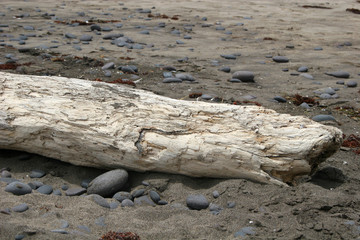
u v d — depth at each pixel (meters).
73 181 4.53
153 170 4.49
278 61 10.39
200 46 11.68
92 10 16.98
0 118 4.61
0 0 18.19
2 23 13.33
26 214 3.54
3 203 3.66
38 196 3.94
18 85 5.01
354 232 3.56
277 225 3.65
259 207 3.97
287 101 7.59
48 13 15.69
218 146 4.30
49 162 4.80
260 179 4.29
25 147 4.76
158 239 3.40
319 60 10.72
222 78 8.87
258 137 4.33
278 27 14.76
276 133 4.33
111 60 9.55
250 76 8.70
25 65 8.75
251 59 10.58
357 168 4.98
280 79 9.01
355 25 15.53
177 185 4.36
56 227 3.35
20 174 4.56
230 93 7.85
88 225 3.51
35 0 18.88
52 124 4.55
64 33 12.45
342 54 11.38
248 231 3.52
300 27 14.91
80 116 4.55
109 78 8.27
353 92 8.25
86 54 10.02
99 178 4.28
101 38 12.02
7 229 3.15
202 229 3.54
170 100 4.93
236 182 4.29
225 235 3.50
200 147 4.30
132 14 16.31
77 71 8.57
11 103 4.75
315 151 4.21
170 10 17.48
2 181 4.21
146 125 4.48
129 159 4.43
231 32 13.68
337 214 3.83
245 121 4.48
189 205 4.02
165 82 8.24
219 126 4.45
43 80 5.19
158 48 11.16
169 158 4.35
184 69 9.27
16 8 16.31
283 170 4.26
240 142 4.30
